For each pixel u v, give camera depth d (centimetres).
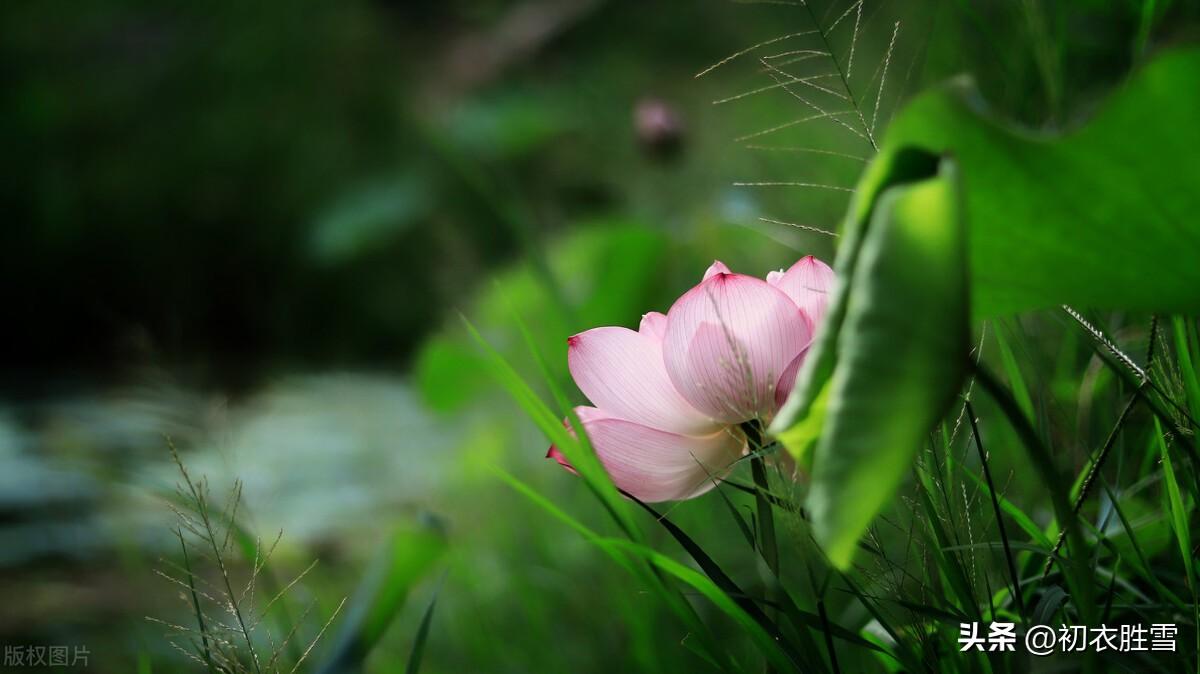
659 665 206
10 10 1109
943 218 150
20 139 1004
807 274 171
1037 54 209
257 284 1008
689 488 171
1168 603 169
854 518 151
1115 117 151
